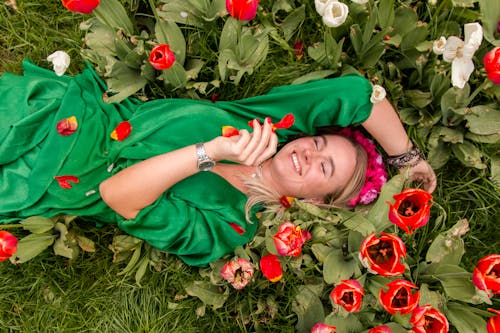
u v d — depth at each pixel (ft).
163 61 4.14
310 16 5.62
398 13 5.29
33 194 4.97
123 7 5.24
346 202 5.34
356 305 3.90
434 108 5.55
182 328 5.57
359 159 5.22
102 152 5.06
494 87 5.38
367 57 5.47
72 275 5.53
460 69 4.65
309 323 5.25
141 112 5.22
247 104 5.37
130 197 4.61
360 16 5.34
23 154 5.01
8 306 5.44
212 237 5.05
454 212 5.70
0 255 4.08
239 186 5.15
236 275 4.85
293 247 4.12
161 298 5.61
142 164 4.60
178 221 4.88
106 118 5.17
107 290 5.59
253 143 4.18
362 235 4.95
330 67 5.53
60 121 4.82
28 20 5.64
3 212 5.06
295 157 4.89
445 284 5.01
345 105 4.98
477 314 5.00
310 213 5.03
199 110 5.14
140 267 5.38
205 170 4.66
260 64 5.41
